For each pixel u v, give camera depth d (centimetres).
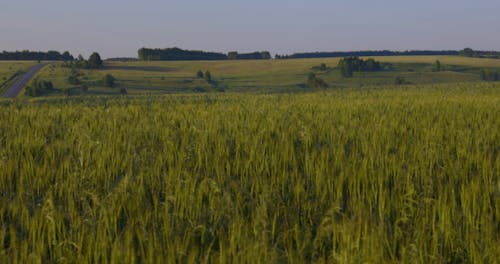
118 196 884
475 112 2098
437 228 752
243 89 17725
